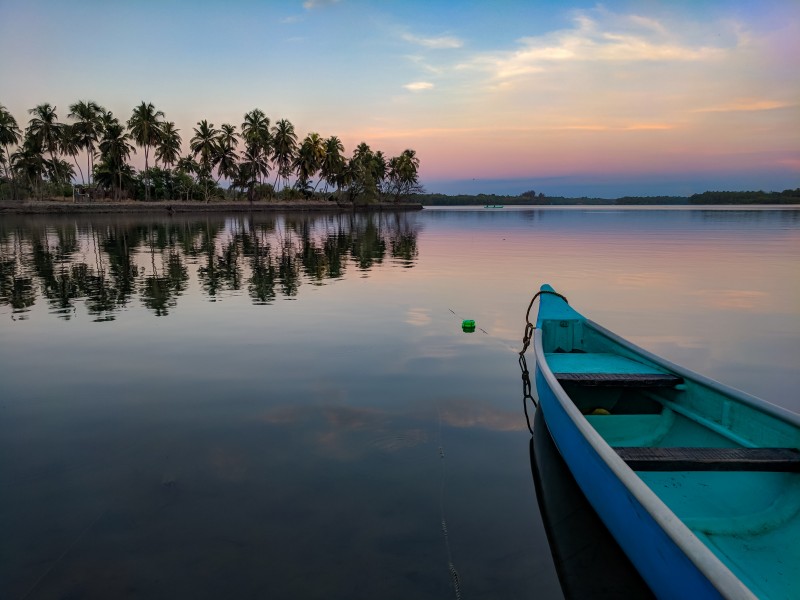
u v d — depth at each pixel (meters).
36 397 6.25
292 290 13.48
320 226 44.69
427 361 7.68
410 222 56.12
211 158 69.25
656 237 32.22
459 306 11.60
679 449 3.75
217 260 19.61
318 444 5.09
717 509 3.89
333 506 4.08
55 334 9.06
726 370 7.57
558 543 3.70
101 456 4.84
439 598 3.18
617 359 5.98
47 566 3.41
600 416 5.15
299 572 3.37
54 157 57.84
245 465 4.69
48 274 15.76
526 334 7.90
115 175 63.97
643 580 3.18
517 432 5.41
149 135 61.50
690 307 11.66
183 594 3.17
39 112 55.75
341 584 3.28
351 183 93.31
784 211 93.81
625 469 3.26
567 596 3.21
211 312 10.85
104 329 9.41
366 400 6.19
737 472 4.00
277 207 78.44
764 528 3.49
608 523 3.51
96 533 3.75
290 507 4.07
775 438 3.93
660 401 5.25
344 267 18.16
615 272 16.97
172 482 4.40
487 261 20.14
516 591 3.25
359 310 11.12
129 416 5.71
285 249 24.12
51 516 3.95
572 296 12.89
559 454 4.89
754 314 10.97
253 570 3.38
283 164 77.38
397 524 3.88
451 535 3.77
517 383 6.79
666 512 2.82
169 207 64.50
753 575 3.17
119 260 19.17
